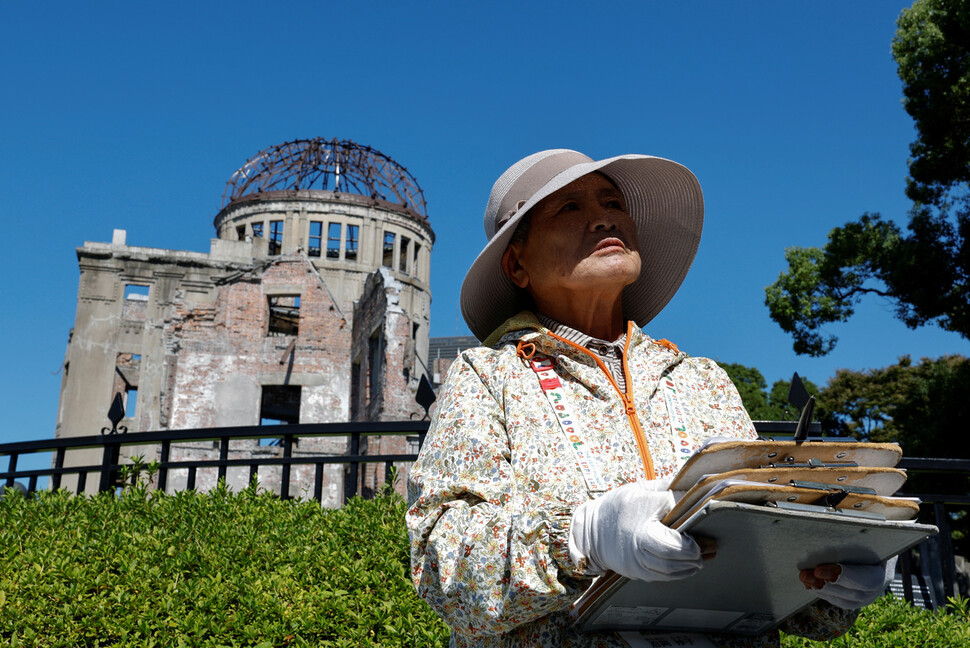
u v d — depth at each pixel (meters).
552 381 1.95
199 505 5.56
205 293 41.38
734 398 2.14
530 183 2.21
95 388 39.62
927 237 19.95
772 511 1.38
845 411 29.81
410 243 50.12
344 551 4.56
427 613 3.92
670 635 1.75
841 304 21.19
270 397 39.47
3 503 5.76
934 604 5.37
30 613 3.91
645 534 1.41
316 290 34.19
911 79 19.67
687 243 2.50
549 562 1.55
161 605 3.94
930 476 19.47
